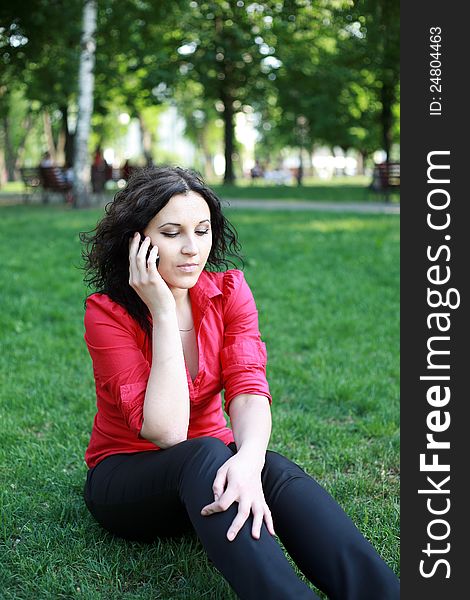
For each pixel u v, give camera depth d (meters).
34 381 4.64
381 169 18.06
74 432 3.83
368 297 7.12
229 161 28.92
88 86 16.48
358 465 3.46
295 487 2.16
